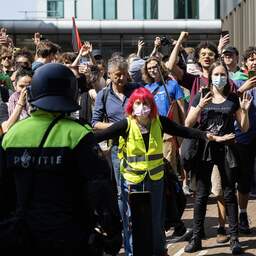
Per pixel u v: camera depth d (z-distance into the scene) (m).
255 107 7.86
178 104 8.08
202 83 7.94
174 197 6.49
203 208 7.14
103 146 7.29
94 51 10.78
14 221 3.72
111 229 3.76
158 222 6.34
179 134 6.38
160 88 8.10
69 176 3.79
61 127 3.83
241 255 6.97
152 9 44.88
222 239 7.43
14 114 6.38
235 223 7.02
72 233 3.72
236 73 8.57
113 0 44.81
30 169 3.77
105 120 7.18
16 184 3.80
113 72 7.05
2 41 9.97
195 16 44.53
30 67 8.41
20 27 31.88
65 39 32.78
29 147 3.79
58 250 3.71
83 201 3.84
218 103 6.91
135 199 5.13
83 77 8.49
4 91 7.82
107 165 3.85
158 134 6.31
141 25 33.59
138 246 5.12
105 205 3.72
